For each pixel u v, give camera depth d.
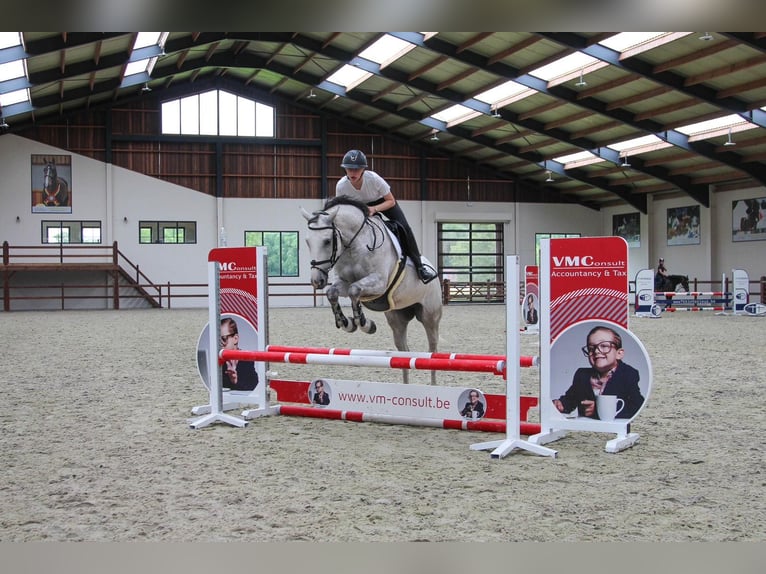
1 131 23.70
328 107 26.56
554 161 26.22
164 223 25.72
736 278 20.38
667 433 5.13
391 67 20.48
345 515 3.34
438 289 6.32
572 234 30.11
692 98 18.08
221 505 3.50
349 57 20.08
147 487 3.81
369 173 5.68
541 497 3.62
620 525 3.19
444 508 3.44
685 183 24.95
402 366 5.12
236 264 6.00
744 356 9.80
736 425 5.37
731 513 3.34
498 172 28.86
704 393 6.80
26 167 24.36
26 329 15.18
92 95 21.73
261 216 26.55
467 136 24.80
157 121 25.56
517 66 18.42
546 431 4.92
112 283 25.33
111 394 6.93
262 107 26.52
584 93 19.02
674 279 23.64
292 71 23.19
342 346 11.18
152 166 25.62
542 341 4.97
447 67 19.67
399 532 3.11
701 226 25.67
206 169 26.11
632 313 22.27
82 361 9.59
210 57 22.53
